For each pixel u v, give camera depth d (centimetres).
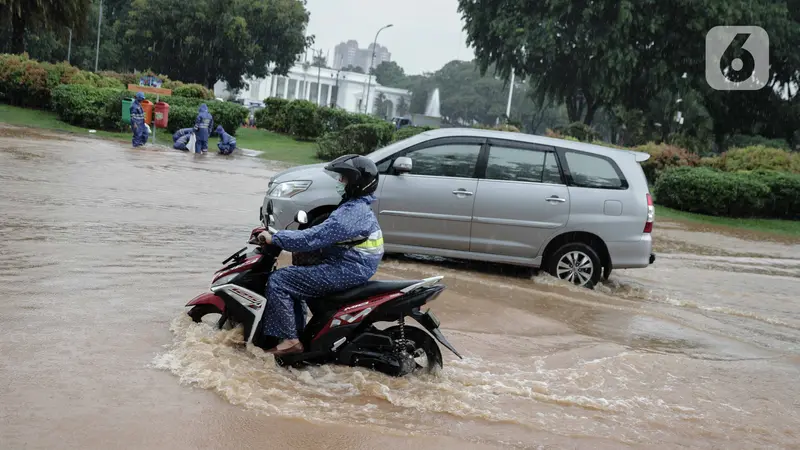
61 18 3816
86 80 3100
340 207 508
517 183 939
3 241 798
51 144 1980
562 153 949
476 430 430
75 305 591
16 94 3025
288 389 467
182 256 821
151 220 1040
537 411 471
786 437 466
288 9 6631
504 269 1008
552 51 4388
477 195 933
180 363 483
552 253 948
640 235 937
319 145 2700
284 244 493
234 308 523
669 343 702
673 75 4459
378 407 452
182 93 3612
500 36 4597
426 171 949
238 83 6988
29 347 486
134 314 584
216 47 6425
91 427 381
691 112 4403
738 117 5134
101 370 460
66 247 802
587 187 941
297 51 6975
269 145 3050
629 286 1012
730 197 2077
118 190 1302
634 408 496
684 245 1525
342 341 506
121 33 6812
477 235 938
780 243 1720
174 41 6341
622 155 962
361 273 507
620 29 4291
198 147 2384
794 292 1091
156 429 386
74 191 1227
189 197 1328
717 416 495
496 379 526
